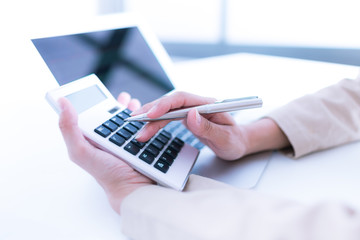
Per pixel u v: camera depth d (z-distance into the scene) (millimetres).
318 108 378
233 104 296
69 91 304
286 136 367
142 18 588
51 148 370
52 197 281
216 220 176
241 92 599
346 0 1044
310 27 1159
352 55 1072
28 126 421
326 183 298
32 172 320
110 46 477
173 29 1646
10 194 283
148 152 295
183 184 277
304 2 1151
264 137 362
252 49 1369
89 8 1311
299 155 352
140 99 467
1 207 265
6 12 677
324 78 699
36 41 385
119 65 476
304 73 753
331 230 129
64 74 381
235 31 1412
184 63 901
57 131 414
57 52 392
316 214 141
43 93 365
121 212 229
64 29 422
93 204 274
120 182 259
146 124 312
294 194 281
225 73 763
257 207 172
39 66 371
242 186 297
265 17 1287
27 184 299
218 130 317
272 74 748
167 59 583
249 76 730
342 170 323
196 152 339
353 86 405
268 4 1262
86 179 312
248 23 1353
